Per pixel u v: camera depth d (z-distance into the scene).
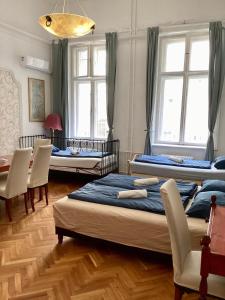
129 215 2.32
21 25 5.00
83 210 2.49
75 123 6.02
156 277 2.14
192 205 2.27
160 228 2.19
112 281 2.08
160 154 5.25
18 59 4.98
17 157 3.06
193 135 5.09
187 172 3.98
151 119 5.13
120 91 5.40
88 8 5.43
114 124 5.54
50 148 3.60
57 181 5.02
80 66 5.86
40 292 1.94
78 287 2.00
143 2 4.98
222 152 4.75
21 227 3.01
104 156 4.83
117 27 5.24
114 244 2.41
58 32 3.25
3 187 3.18
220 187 2.59
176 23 4.79
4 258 2.37
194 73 4.85
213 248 1.23
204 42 4.76
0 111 4.65
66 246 2.61
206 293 1.29
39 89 5.59
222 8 4.47
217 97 4.55
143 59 5.13
